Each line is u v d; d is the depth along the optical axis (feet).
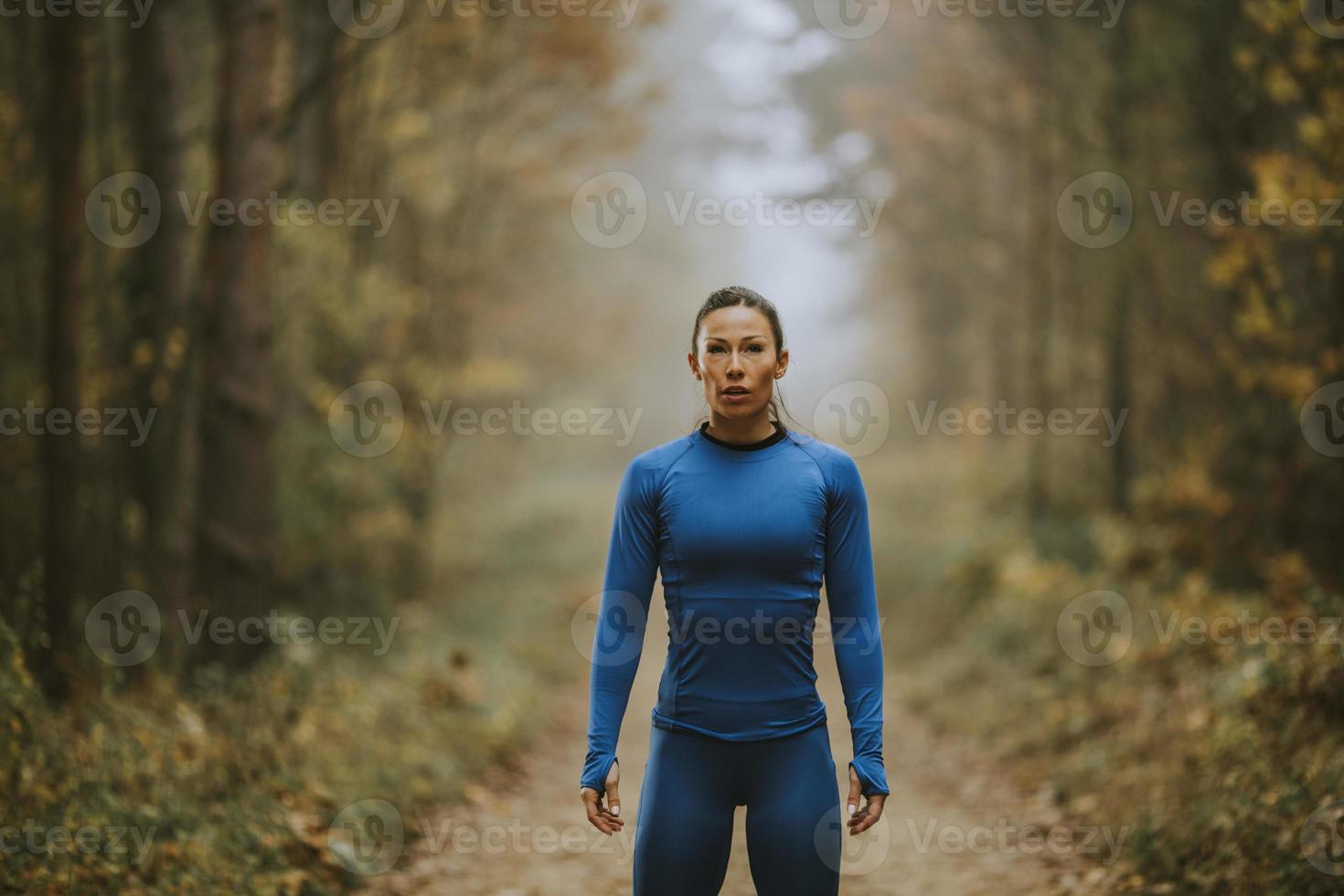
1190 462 37.86
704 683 9.87
